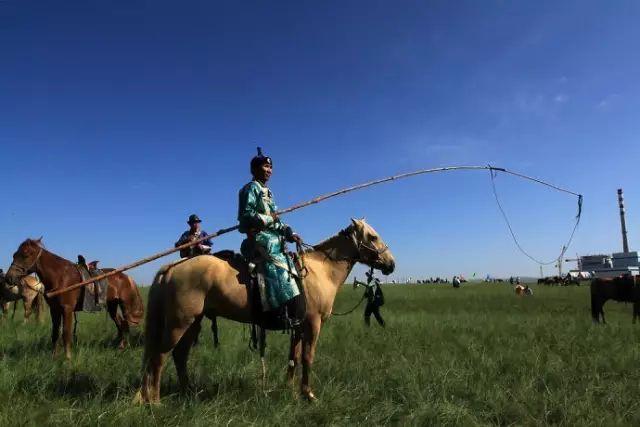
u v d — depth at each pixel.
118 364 8.15
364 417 5.97
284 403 6.10
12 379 6.57
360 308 25.97
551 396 6.57
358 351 9.91
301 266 6.81
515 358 8.99
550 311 24.41
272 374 7.57
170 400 6.18
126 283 11.78
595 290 19.95
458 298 35.88
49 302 9.59
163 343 6.12
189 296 6.11
